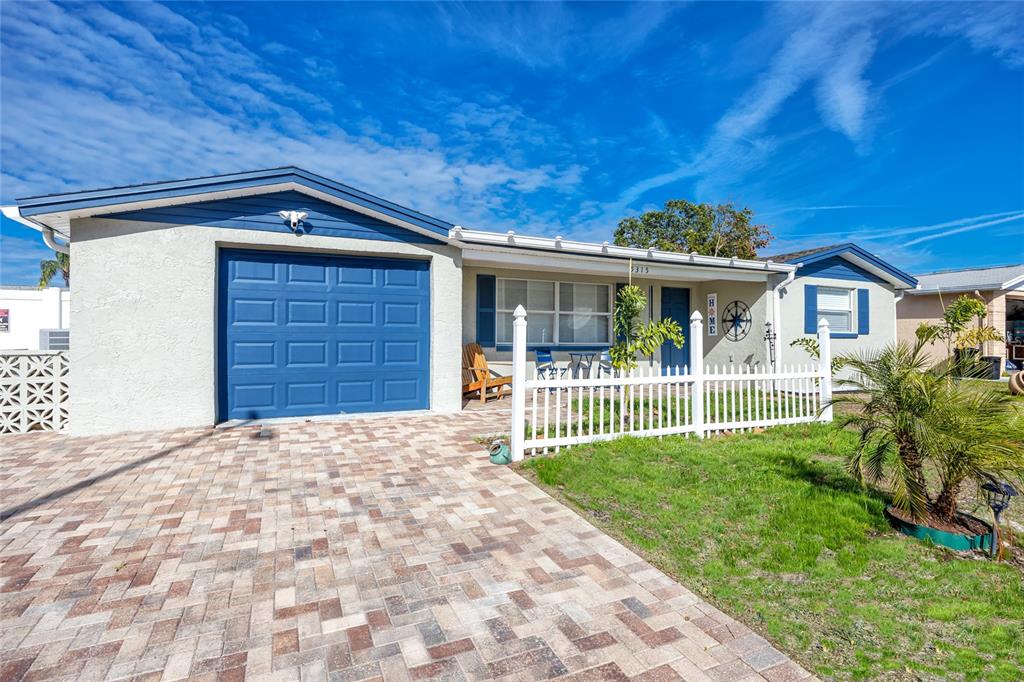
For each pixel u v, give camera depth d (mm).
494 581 3055
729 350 13219
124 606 2719
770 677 2234
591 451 5891
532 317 11844
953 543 3570
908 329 19312
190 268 7094
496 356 11367
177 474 5078
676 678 2219
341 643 2430
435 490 4707
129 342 6824
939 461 3697
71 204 6320
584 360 12391
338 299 8203
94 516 3971
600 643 2461
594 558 3387
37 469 5188
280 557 3328
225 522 3895
